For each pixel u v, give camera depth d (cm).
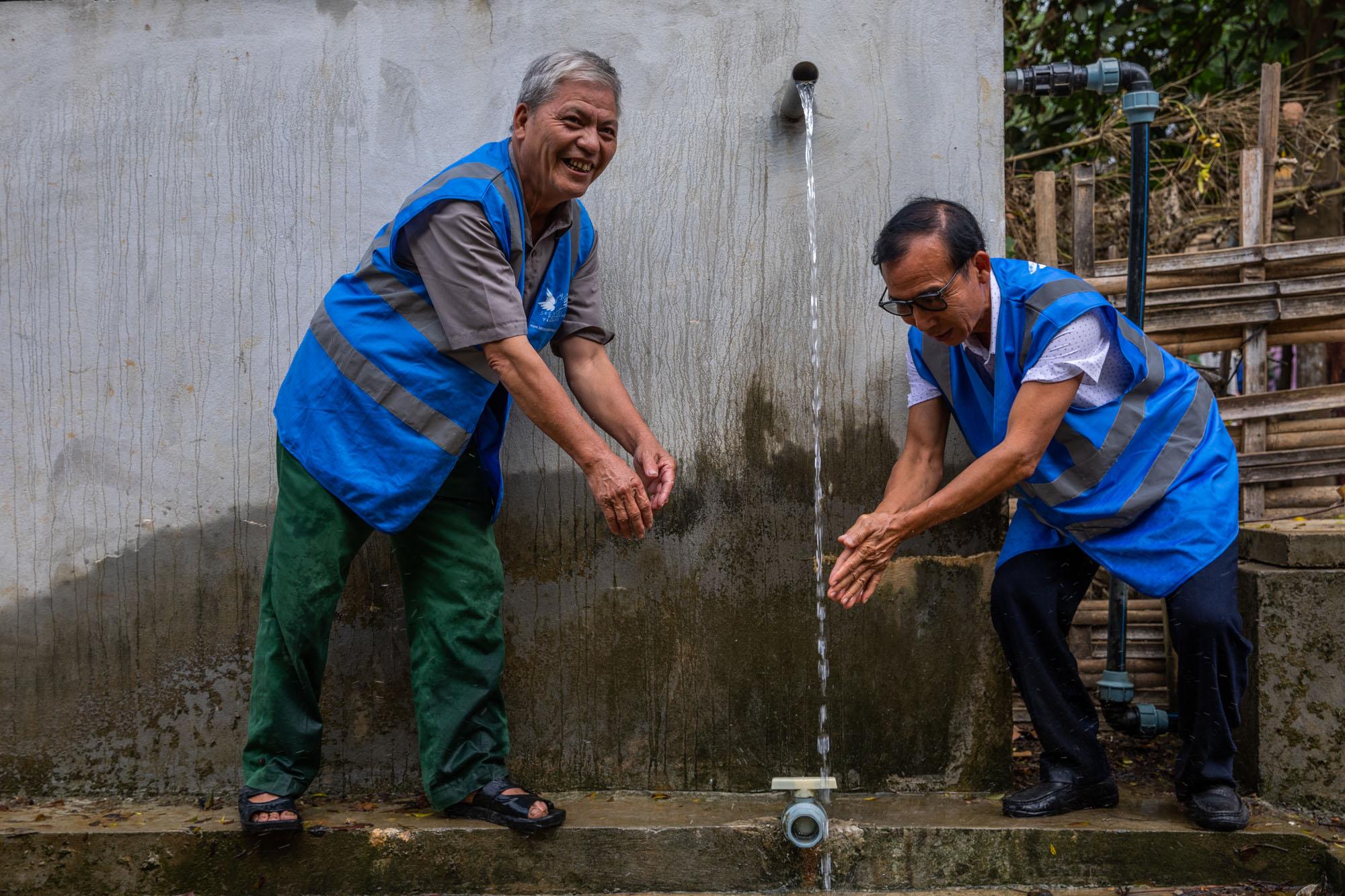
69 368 288
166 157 286
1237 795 254
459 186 230
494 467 256
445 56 284
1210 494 246
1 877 251
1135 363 244
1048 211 326
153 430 288
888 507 255
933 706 283
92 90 285
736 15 282
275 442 287
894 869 251
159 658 288
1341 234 378
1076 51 464
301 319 287
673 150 284
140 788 288
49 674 288
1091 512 246
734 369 286
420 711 255
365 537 253
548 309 250
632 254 285
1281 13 418
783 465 286
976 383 252
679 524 286
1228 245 360
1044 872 249
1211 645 239
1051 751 261
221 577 288
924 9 281
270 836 250
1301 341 315
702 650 286
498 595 259
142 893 251
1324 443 317
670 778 288
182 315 287
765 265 285
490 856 251
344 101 285
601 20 283
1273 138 315
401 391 238
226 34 284
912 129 283
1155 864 246
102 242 287
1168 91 450
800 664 286
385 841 249
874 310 285
